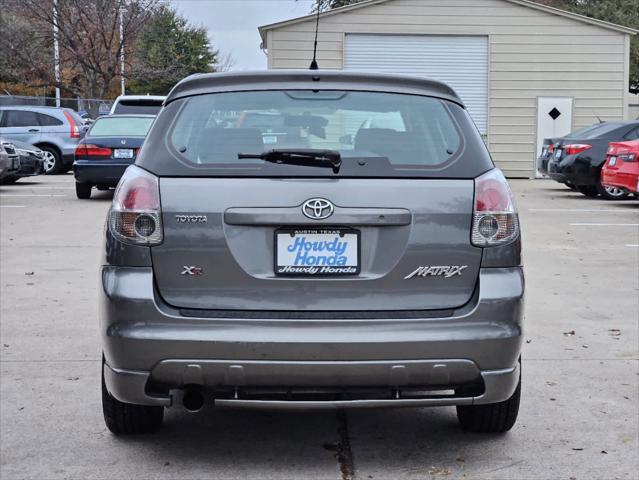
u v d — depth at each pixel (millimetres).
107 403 4383
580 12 42250
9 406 5059
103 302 3807
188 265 3744
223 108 4043
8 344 6418
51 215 14148
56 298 8055
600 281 9156
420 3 24016
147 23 39812
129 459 4285
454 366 3729
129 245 3768
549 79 24344
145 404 3797
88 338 6598
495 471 4160
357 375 3680
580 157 17688
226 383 3699
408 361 3691
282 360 3654
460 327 3748
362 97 4109
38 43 38906
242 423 4832
